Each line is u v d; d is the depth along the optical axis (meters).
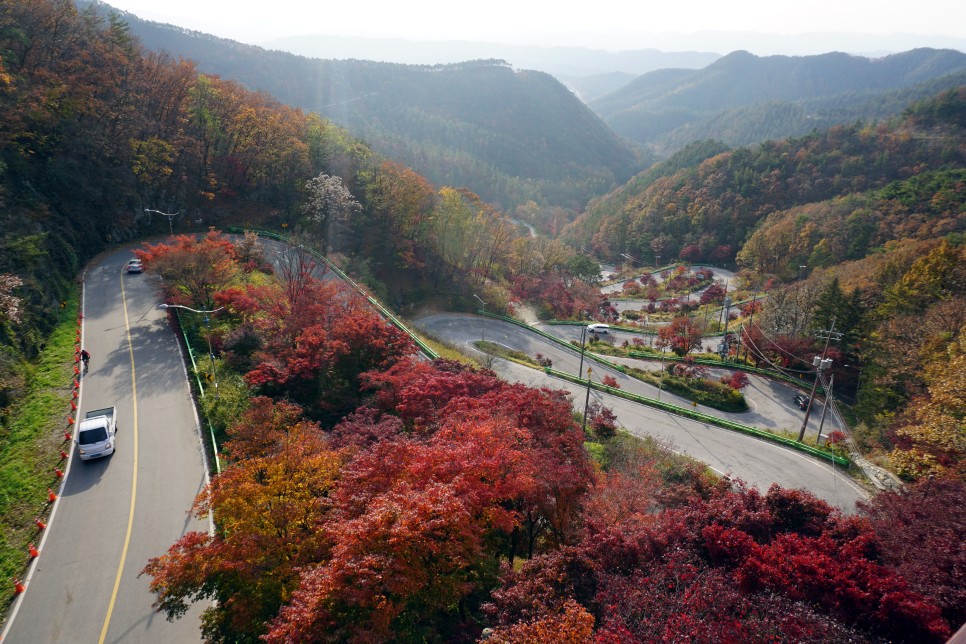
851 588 14.07
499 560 18.48
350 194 66.88
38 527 20.91
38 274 36.94
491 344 60.03
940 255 49.88
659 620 12.22
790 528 19.47
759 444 38.06
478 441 17.77
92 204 50.41
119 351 34.53
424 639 14.84
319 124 80.19
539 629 11.57
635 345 66.62
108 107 52.53
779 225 98.62
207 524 21.70
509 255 89.94
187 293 38.94
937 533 17.84
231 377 31.22
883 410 39.50
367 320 34.44
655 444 34.91
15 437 25.28
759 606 12.87
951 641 3.96
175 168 59.97
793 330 57.25
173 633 17.23
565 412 24.41
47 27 50.22
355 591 12.46
